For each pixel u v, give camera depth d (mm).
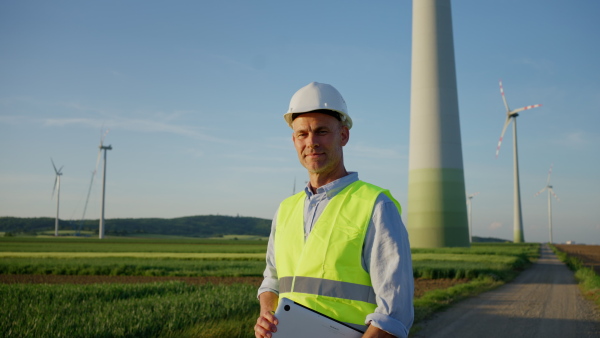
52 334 8289
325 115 2822
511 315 14438
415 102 69188
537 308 15969
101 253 58250
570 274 34031
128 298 14094
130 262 39031
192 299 12094
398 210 2662
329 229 2625
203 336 8922
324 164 2812
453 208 66438
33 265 33531
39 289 15234
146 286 16594
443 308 15812
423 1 69875
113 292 15086
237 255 53719
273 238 3109
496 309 15680
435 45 68750
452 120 68062
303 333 2416
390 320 2328
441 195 66312
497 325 12719
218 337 8977
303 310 2434
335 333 2414
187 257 49750
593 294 19766
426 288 22750
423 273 28969
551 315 14500
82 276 30109
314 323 2418
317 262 2578
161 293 15367
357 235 2557
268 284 3098
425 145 67625
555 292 21312
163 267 34094
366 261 2564
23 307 11453
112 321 9086
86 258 46406
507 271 33188
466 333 11633
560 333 11758
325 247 2586
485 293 20703
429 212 66375
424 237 66375
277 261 2854
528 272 36531
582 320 13633
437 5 69500
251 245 101500
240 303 11617
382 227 2518
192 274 30234
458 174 67562
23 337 8180
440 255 51094
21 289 15148
